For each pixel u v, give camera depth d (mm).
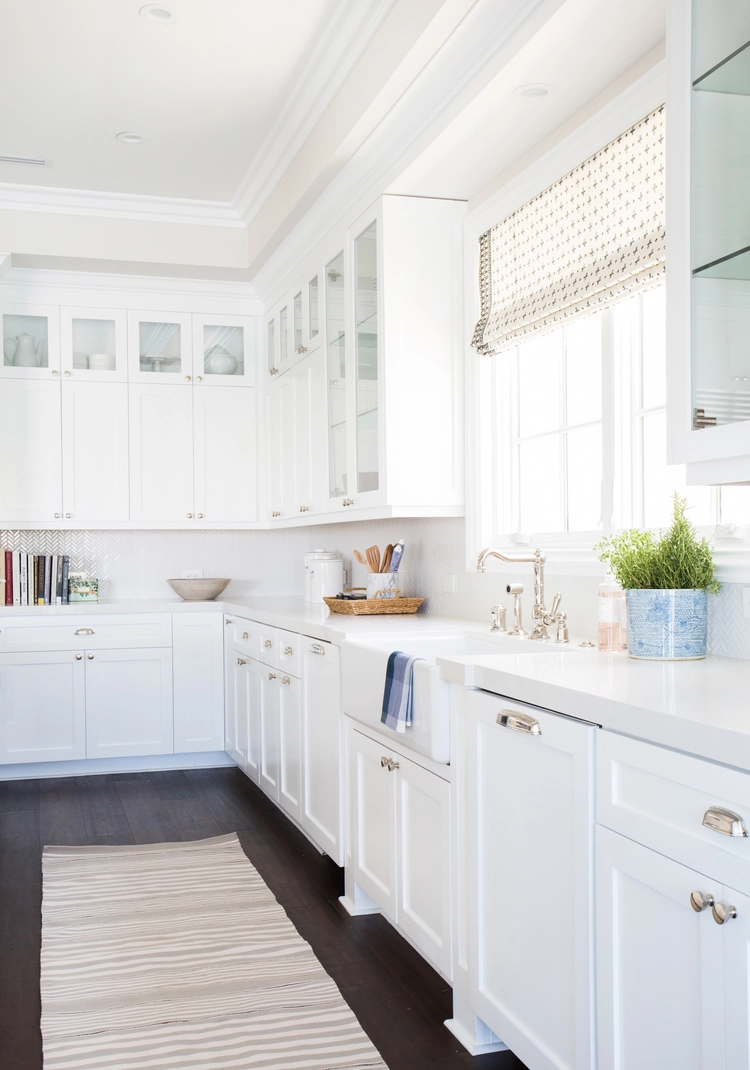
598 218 2703
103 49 3396
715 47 1810
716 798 1354
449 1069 2084
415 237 3502
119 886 3256
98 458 5285
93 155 4336
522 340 3146
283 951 2703
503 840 1988
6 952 2723
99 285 5262
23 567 5195
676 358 1894
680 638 2145
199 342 5488
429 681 2295
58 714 4875
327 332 4191
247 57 3457
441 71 2785
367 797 2896
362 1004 2389
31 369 5184
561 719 1749
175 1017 2314
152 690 5031
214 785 4773
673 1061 1450
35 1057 2139
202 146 4242
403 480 3477
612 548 2729
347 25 3117
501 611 3041
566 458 3154
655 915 1496
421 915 2465
